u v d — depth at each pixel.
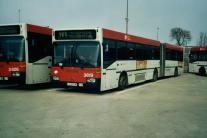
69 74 13.62
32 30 14.31
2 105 10.47
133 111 9.80
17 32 13.99
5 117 8.52
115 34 14.73
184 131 7.32
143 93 14.77
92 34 13.23
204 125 8.00
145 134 6.95
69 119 8.40
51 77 14.12
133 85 19.23
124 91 15.45
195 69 32.19
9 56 14.10
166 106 10.98
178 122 8.33
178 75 29.83
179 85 19.72
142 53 19.05
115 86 14.96
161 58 23.83
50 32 15.62
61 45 13.88
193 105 11.35
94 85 13.12
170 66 26.66
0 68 14.27
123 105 10.95
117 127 7.58
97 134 6.87
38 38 14.71
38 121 8.08
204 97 13.77
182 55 31.31
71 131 7.09
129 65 16.66
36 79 14.57
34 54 14.41
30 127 7.41
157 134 6.98
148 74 20.48
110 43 14.14
